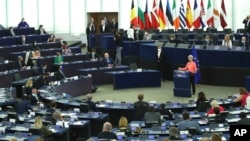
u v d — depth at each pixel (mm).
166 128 19828
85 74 34688
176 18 40781
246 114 20156
